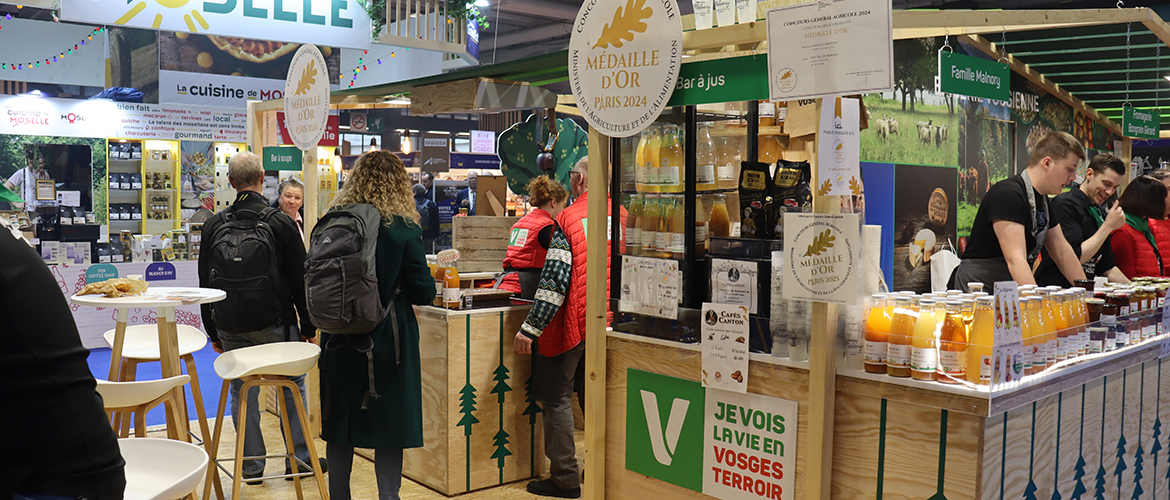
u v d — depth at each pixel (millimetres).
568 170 6773
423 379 3990
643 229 2873
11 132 8930
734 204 2801
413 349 3211
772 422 2471
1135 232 4422
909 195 5809
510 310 4039
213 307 3746
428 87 4621
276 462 4445
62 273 7664
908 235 5836
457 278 3889
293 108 4727
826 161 2277
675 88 2633
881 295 2273
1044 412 2342
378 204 3115
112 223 9898
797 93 2293
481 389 3951
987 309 2092
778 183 2557
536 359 3896
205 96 9789
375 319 3016
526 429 4129
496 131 18984
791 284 2363
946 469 2131
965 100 6203
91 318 7859
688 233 2705
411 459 4098
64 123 9234
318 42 6758
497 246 5133
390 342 3125
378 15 6980
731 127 2820
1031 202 3295
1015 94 6656
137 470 1774
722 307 2561
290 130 4789
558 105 6758
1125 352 2729
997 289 2049
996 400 2049
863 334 2316
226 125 10195
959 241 6297
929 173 5961
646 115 2643
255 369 3119
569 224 3699
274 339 3812
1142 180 4410
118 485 1322
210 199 10398
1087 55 5723
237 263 3664
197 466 1684
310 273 2994
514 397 4074
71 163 9438
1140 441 2957
